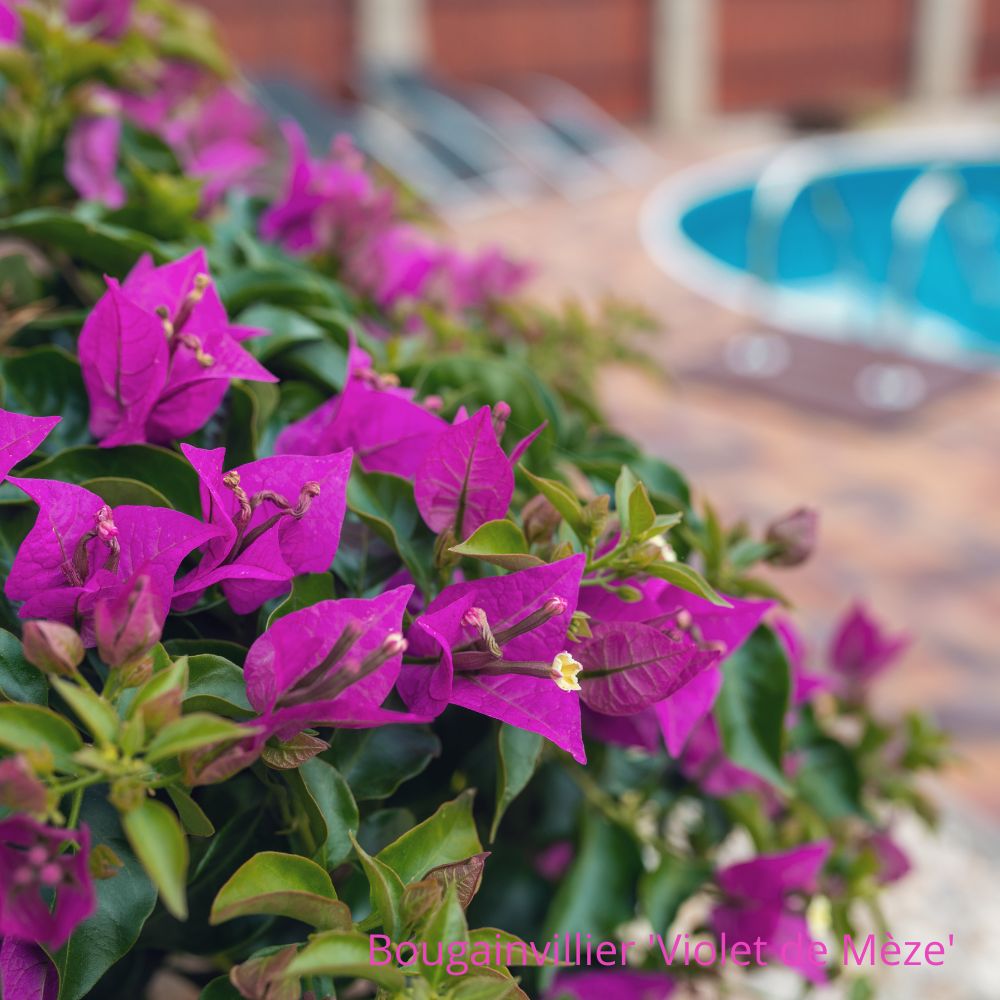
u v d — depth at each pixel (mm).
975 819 1261
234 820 468
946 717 1458
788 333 2643
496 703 436
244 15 5598
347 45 5852
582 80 6520
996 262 5191
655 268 3275
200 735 389
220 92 784
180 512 451
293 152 658
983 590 1742
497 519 464
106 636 398
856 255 5207
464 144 4445
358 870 474
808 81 7250
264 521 449
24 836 392
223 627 476
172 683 400
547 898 569
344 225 660
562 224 3838
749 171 4844
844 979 686
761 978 959
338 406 495
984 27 7832
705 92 6840
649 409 2287
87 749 386
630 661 452
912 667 1561
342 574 480
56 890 403
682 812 695
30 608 432
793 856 589
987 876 1172
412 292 691
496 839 568
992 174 5227
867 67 7461
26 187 658
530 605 444
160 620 423
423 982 409
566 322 820
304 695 415
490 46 6215
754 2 6891
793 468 2084
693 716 493
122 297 465
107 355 475
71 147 655
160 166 687
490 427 456
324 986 446
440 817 451
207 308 488
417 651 451
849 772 668
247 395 499
